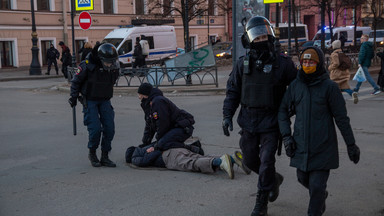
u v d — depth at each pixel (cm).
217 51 2991
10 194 487
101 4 3212
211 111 1065
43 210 438
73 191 493
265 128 393
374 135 756
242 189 489
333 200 452
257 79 392
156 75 1504
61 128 889
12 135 823
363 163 583
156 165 581
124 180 531
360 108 1049
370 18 4659
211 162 532
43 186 513
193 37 3884
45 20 2928
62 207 445
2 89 1731
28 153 681
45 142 759
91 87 575
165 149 571
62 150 698
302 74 365
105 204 450
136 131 841
